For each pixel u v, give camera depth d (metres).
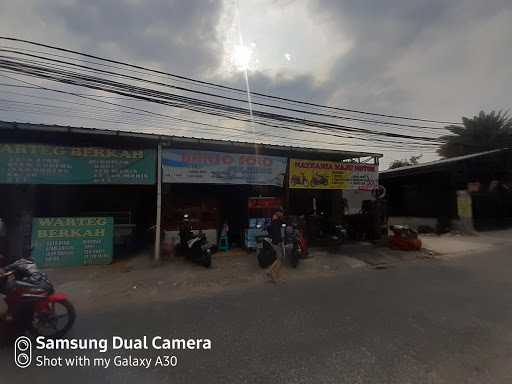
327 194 13.52
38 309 4.07
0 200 9.32
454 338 4.00
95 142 9.22
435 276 7.46
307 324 4.52
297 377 3.14
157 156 9.05
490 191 17.72
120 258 9.18
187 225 9.24
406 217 19.06
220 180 9.75
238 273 7.79
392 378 3.11
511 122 26.58
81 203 10.62
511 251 10.88
